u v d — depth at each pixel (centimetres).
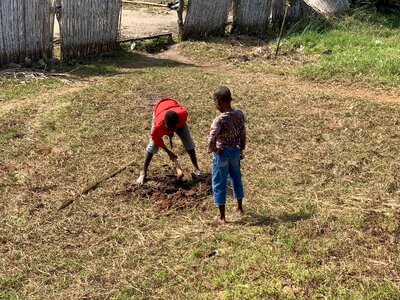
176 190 484
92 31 917
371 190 479
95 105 693
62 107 679
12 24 810
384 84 810
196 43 1055
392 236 403
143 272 369
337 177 506
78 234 418
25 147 568
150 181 498
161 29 1198
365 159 542
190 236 411
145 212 449
